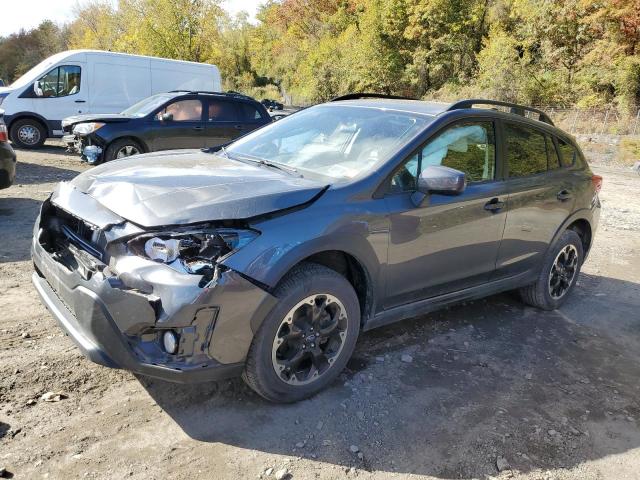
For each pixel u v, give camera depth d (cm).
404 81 4275
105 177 319
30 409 288
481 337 433
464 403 336
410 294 366
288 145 400
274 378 298
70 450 262
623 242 797
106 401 303
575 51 3275
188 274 261
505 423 320
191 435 282
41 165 1084
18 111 1309
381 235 329
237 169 345
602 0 2994
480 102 411
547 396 355
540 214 448
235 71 7244
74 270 289
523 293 498
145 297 257
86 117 1023
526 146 447
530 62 3512
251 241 277
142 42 3338
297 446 281
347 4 5794
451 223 370
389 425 306
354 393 334
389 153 350
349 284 320
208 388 324
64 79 1340
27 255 520
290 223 290
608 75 2980
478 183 396
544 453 296
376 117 395
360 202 322
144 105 1080
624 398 363
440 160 372
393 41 4353
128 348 264
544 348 425
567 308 518
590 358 418
